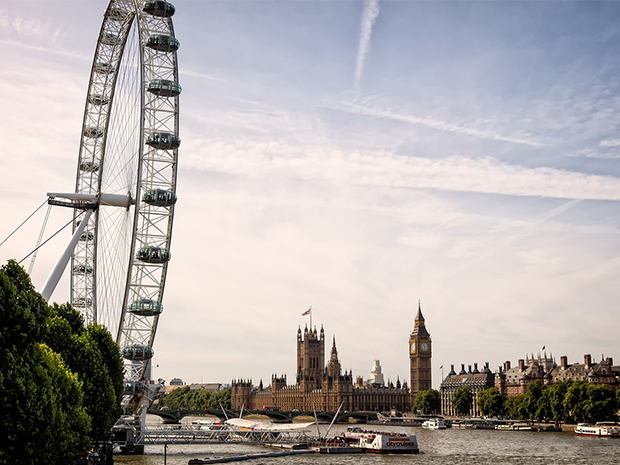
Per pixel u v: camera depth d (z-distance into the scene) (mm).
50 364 67500
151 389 167750
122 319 129000
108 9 139125
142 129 124375
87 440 79125
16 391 60531
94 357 99125
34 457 64188
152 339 150875
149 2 140500
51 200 125562
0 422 59969
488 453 185625
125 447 169875
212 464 156875
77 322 110562
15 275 69250
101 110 143750
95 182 143125
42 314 71438
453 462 163750
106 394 100375
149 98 147000
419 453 186625
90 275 143500
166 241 147750
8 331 62406
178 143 147125
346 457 177125
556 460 167000
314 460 168625
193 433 197250
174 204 147375
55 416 66000
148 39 144250
